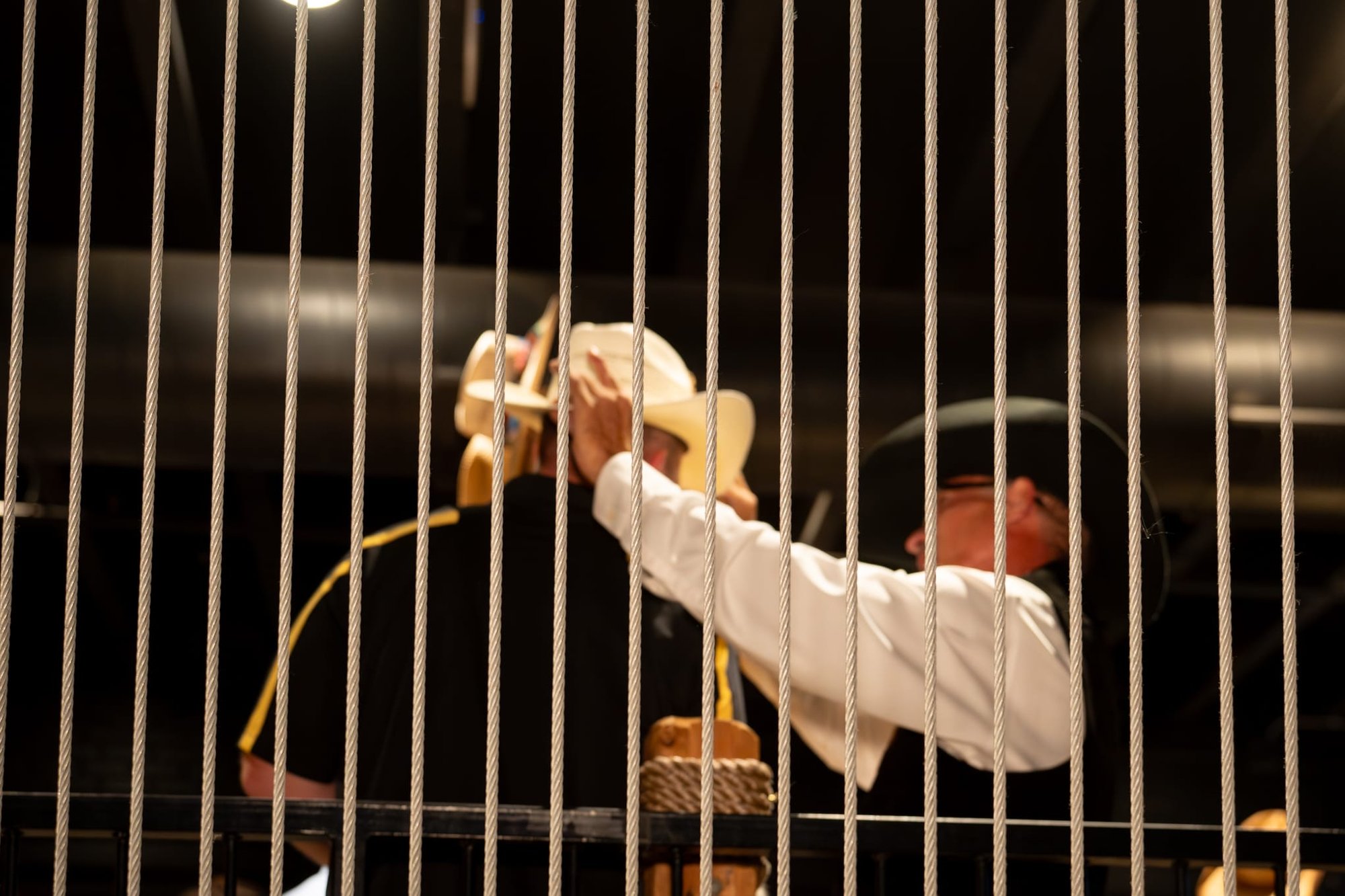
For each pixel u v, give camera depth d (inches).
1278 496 174.7
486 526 71.2
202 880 45.6
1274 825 95.4
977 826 48.9
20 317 47.0
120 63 153.6
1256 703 336.2
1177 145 161.9
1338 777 335.6
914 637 66.1
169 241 184.9
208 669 46.6
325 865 75.6
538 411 77.2
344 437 165.6
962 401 167.0
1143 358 172.2
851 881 46.8
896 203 175.9
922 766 72.4
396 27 144.1
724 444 84.1
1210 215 176.6
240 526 259.8
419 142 168.1
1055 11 135.3
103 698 326.3
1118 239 182.9
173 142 162.1
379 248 195.3
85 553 270.7
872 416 166.7
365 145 48.2
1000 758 47.8
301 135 47.7
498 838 47.9
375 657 69.0
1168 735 338.6
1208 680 328.5
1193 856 49.5
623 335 80.7
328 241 191.9
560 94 160.1
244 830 46.8
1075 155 48.9
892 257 185.3
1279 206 49.8
